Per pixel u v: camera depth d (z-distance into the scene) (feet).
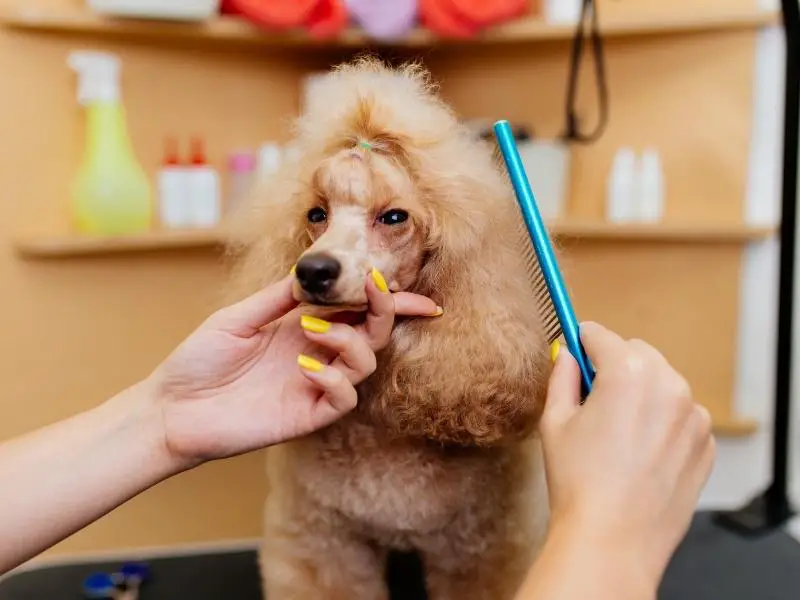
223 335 1.79
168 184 3.86
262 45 4.17
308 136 1.95
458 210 1.83
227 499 4.59
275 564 2.24
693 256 4.35
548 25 3.96
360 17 3.88
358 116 1.82
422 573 2.99
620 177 4.12
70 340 4.00
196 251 4.32
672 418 1.29
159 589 3.00
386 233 1.79
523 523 2.12
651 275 4.41
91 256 4.00
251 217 2.17
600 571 1.14
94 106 3.65
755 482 4.57
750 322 4.37
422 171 1.82
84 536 4.28
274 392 1.83
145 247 4.07
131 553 3.37
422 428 1.86
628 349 1.39
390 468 1.99
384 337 1.72
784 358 3.32
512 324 1.85
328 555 2.20
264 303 1.78
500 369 1.81
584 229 4.06
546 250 1.64
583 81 4.30
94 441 1.79
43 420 3.98
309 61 4.46
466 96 4.54
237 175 3.96
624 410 1.29
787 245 3.23
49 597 2.94
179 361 1.80
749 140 4.16
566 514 1.23
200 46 4.09
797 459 4.33
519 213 1.98
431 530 2.09
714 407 4.47
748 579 3.01
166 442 1.80
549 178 4.00
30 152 3.72
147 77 3.96
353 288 1.62
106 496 1.76
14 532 1.68
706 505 4.65
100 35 3.81
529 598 1.12
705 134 4.20
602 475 1.24
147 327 4.23
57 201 3.83
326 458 2.04
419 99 1.97
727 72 4.12
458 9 3.85
